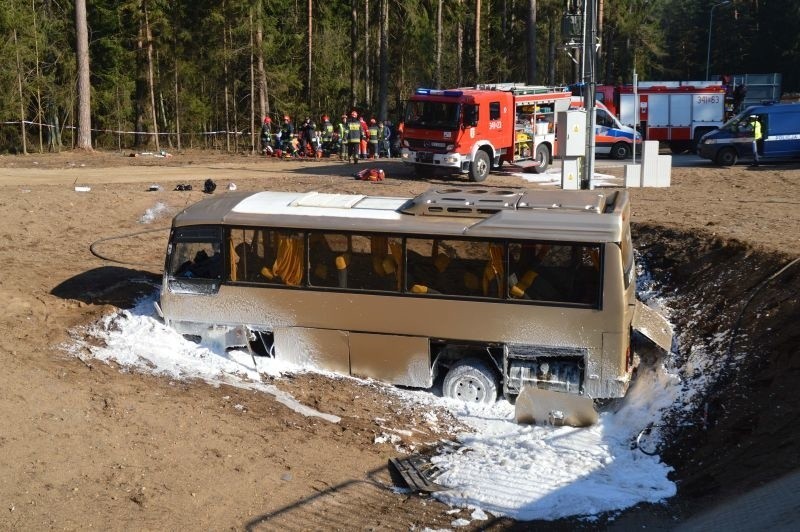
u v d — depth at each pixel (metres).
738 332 12.93
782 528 7.65
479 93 28.00
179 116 50.16
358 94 56.62
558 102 31.34
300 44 54.62
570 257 11.33
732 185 26.61
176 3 47.94
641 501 9.26
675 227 18.94
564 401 11.27
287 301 12.42
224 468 9.18
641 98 39.75
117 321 13.42
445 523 8.61
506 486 9.52
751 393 11.03
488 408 11.85
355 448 10.20
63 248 18.53
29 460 8.70
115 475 8.70
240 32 45.19
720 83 39.72
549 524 8.72
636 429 11.30
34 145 46.84
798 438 9.31
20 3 43.06
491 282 11.63
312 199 13.16
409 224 11.82
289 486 9.04
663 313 15.39
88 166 32.31
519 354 11.67
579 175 22.05
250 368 12.32
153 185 25.86
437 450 10.50
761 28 84.38
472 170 28.00
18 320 13.20
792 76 83.50
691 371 12.52
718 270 15.75
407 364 12.13
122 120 50.94
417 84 56.97
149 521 7.98
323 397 11.61
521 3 59.59
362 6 55.53
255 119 52.38
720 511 8.62
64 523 7.77
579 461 10.27
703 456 10.22
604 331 11.29
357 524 8.43
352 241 12.09
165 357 12.38
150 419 10.02
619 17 61.38
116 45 49.09
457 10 51.38
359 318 12.15
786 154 31.73
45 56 46.78
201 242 12.72
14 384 10.41
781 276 13.74
